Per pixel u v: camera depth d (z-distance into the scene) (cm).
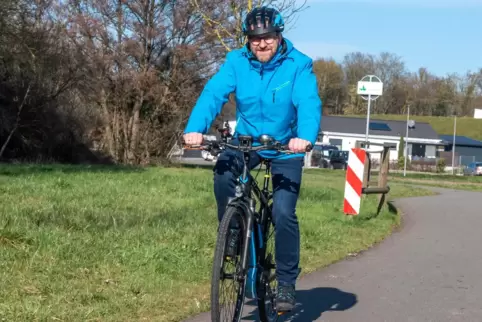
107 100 2938
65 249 605
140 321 454
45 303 467
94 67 2697
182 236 732
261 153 421
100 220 786
